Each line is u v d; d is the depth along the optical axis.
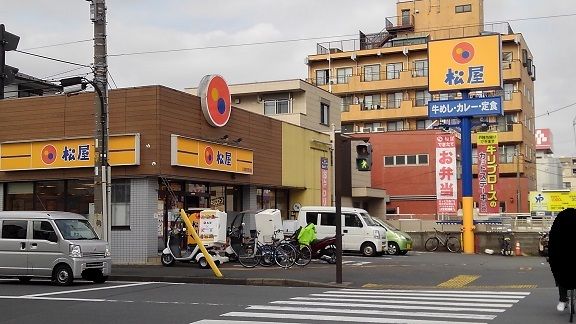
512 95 57.41
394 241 28.92
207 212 20.30
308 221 26.62
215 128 24.00
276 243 20.98
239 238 21.80
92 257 16.48
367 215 27.73
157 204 21.39
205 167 22.75
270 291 14.86
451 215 37.44
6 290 14.99
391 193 49.12
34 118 22.62
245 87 35.81
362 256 27.09
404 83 60.50
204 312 11.07
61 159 21.84
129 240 21.00
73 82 17.17
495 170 37.06
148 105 21.00
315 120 35.91
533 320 10.12
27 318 10.57
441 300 13.00
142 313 11.00
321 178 33.47
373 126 62.53
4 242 16.55
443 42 31.00
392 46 62.38
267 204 29.02
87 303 12.41
